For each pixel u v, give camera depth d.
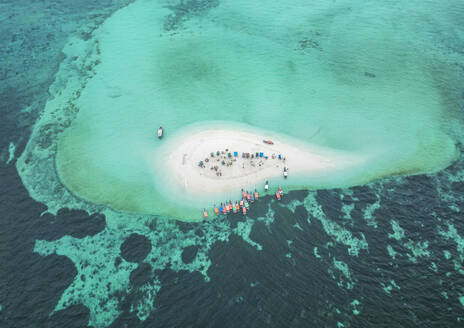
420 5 146.50
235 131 83.44
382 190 69.62
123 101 92.38
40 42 117.62
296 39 122.00
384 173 73.50
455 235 60.16
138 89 96.88
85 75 101.88
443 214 64.06
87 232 61.09
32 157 75.88
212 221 63.59
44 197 67.25
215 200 67.69
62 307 49.94
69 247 58.31
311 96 95.81
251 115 89.31
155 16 135.38
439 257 56.56
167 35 122.25
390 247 58.22
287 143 80.69
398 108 91.31
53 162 75.00
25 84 98.00
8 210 64.19
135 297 51.38
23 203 65.75
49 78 100.50
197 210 65.94
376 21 133.88
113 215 64.62
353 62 109.75
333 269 54.81
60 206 65.69
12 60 107.75
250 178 71.81
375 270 54.69
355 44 118.94
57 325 47.78
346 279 53.41
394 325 47.62
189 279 53.66
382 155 77.88
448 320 48.16
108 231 61.50
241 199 67.88
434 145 80.12
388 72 105.12
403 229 61.31
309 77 103.06
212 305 49.97
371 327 47.41
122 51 113.00
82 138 81.19
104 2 148.50
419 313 49.03
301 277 53.59
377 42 119.88
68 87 96.94
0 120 85.25
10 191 67.94
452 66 107.19
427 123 86.38
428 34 124.44
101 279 53.75
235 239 59.94
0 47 113.44
